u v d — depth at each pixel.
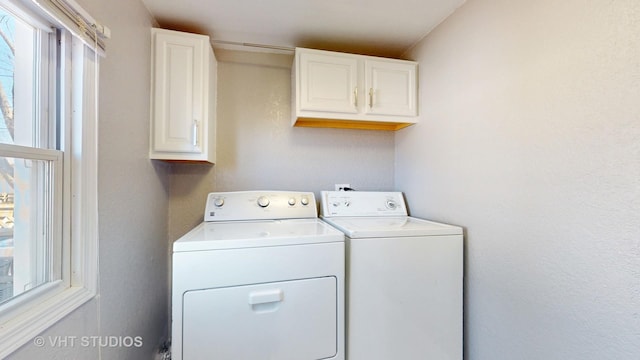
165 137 1.42
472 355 1.28
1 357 0.57
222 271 1.03
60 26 0.81
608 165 0.78
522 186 1.04
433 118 1.60
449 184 1.45
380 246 1.23
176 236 1.76
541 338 0.96
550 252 0.93
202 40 1.49
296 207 1.71
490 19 1.19
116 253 1.05
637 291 0.72
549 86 0.94
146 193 1.36
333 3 1.36
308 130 1.96
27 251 0.72
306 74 1.62
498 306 1.14
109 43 1.00
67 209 0.83
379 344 1.22
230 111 1.84
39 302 0.71
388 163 2.06
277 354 1.08
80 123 0.86
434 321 1.28
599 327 0.80
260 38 1.71
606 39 0.78
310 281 1.13
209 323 1.02
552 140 0.93
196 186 1.79
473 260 1.28
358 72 1.69
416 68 1.75
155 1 1.33
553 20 0.93
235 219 1.60
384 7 1.39
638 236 0.72
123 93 1.11
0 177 0.66
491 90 1.18
